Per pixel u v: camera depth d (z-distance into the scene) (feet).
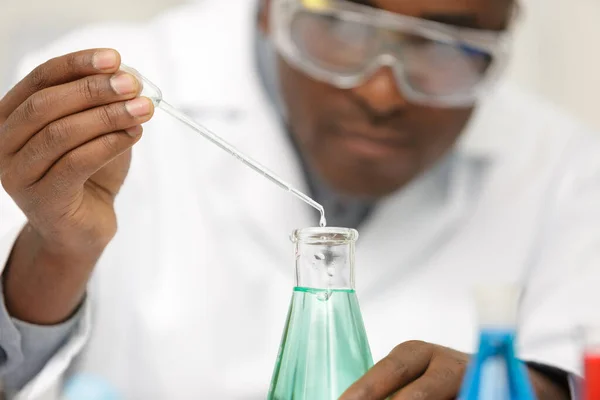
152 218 5.16
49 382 3.07
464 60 4.26
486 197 5.50
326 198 5.19
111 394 4.60
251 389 4.99
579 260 5.28
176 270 5.10
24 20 7.02
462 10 4.17
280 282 5.17
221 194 5.19
